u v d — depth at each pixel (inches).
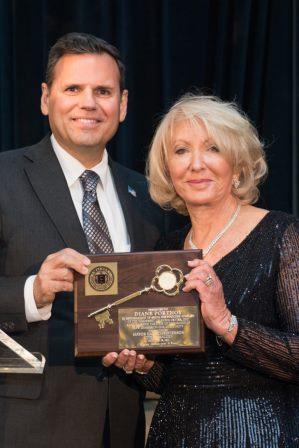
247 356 94.4
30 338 107.3
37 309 102.7
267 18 163.3
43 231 107.8
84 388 107.3
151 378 106.6
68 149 113.0
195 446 95.3
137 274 96.8
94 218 111.6
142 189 120.2
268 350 94.3
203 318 95.9
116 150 160.7
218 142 100.1
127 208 115.6
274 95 163.0
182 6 160.2
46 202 108.9
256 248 99.1
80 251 107.9
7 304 102.7
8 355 101.7
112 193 116.3
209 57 163.5
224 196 102.4
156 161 107.0
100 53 112.3
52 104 112.3
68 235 108.0
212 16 162.9
